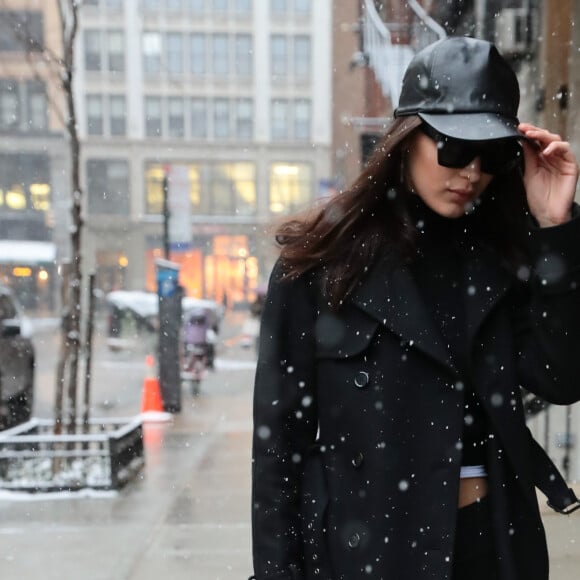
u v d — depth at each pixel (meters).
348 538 1.70
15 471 6.71
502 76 1.71
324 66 50.16
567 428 5.99
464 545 1.71
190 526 5.32
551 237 1.74
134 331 20.33
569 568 4.16
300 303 1.81
